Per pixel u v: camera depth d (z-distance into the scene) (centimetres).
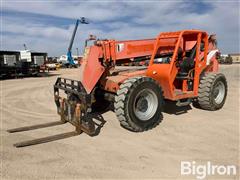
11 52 2095
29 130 498
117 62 552
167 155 367
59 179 304
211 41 679
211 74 623
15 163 349
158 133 464
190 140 425
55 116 613
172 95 527
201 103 616
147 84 470
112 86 508
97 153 379
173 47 600
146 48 575
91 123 475
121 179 302
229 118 556
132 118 456
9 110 686
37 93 1025
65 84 518
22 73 2081
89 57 512
